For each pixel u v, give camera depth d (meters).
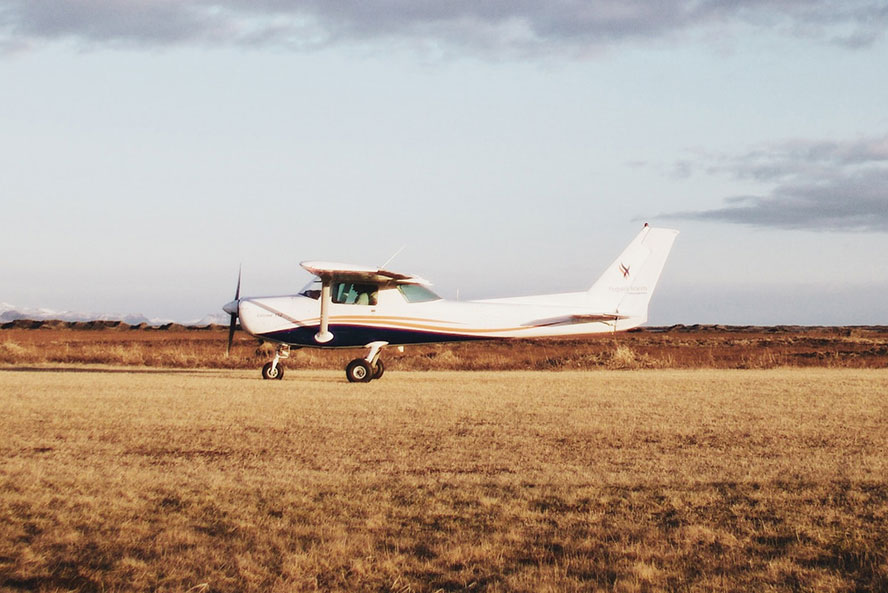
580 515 6.91
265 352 35.47
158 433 11.38
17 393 16.45
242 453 9.91
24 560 5.69
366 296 22.48
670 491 7.77
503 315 22.69
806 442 10.95
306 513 6.97
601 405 15.37
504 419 13.23
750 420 13.19
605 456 9.82
